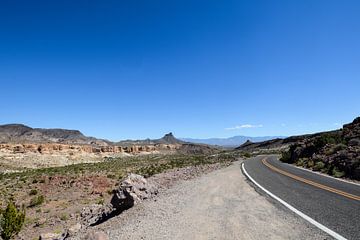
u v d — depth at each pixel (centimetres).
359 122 4588
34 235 2088
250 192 1623
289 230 875
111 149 18138
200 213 1140
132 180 1575
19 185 4416
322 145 4178
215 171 3081
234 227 930
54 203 3259
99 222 1455
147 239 859
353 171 2308
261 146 18388
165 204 1338
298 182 2016
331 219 980
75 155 14962
